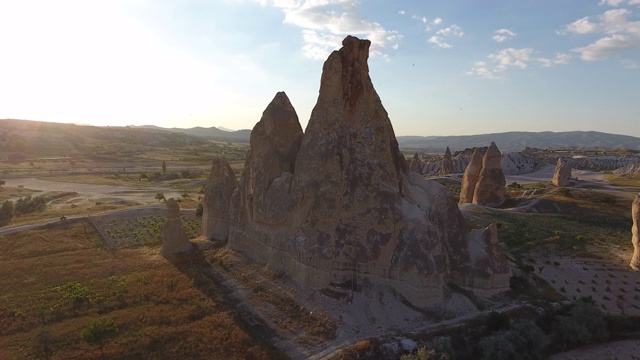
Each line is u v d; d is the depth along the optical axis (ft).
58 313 143.84
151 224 263.29
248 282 158.51
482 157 315.99
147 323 135.13
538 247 196.24
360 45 153.99
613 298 160.86
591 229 234.58
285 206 159.22
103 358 117.50
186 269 176.96
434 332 125.59
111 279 171.32
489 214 250.37
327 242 147.64
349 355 113.91
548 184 419.74
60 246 219.61
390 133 165.78
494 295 147.95
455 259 150.61
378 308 136.46
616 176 479.41
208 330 130.41
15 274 180.86
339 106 154.61
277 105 178.50
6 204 297.53
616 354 129.29
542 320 139.13
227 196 217.15
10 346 125.29
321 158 152.05
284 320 134.31
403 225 146.61
